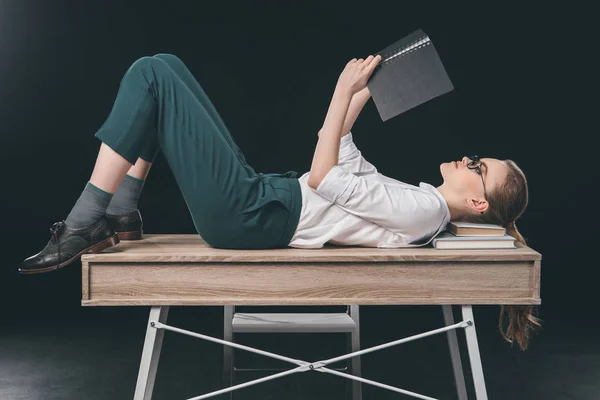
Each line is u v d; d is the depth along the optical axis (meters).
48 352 4.29
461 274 2.43
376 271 2.42
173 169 2.50
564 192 5.55
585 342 4.51
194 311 5.36
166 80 2.43
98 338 4.60
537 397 3.62
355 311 3.06
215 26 5.55
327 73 5.59
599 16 5.44
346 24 5.57
